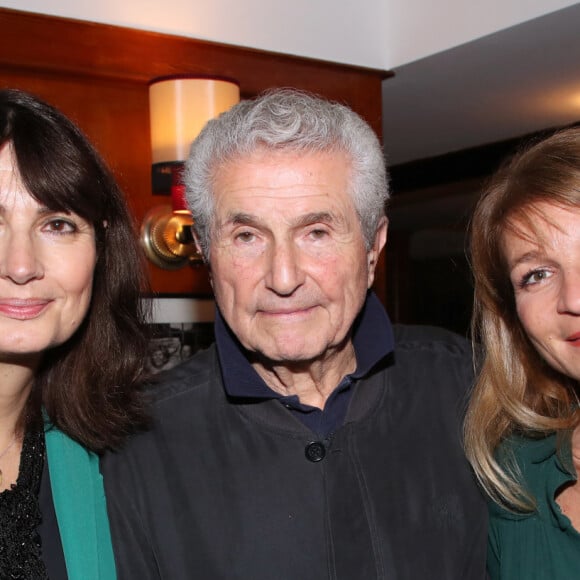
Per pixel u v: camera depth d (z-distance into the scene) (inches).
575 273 53.5
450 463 65.9
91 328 63.6
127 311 65.1
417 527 63.0
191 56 103.9
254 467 62.9
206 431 64.7
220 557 60.4
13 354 55.0
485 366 65.4
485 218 62.7
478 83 125.5
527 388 64.9
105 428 63.0
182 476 62.9
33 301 53.7
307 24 112.3
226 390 63.8
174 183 97.2
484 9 105.5
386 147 169.9
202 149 59.4
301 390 64.4
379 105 119.2
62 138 54.4
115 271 64.0
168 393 66.9
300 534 60.8
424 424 67.0
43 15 95.1
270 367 64.3
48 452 61.7
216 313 65.1
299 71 111.5
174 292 106.3
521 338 64.1
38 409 61.7
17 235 52.4
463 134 159.2
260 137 56.1
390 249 255.4
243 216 56.8
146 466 63.5
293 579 59.7
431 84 125.6
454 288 244.2
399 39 117.2
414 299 254.2
